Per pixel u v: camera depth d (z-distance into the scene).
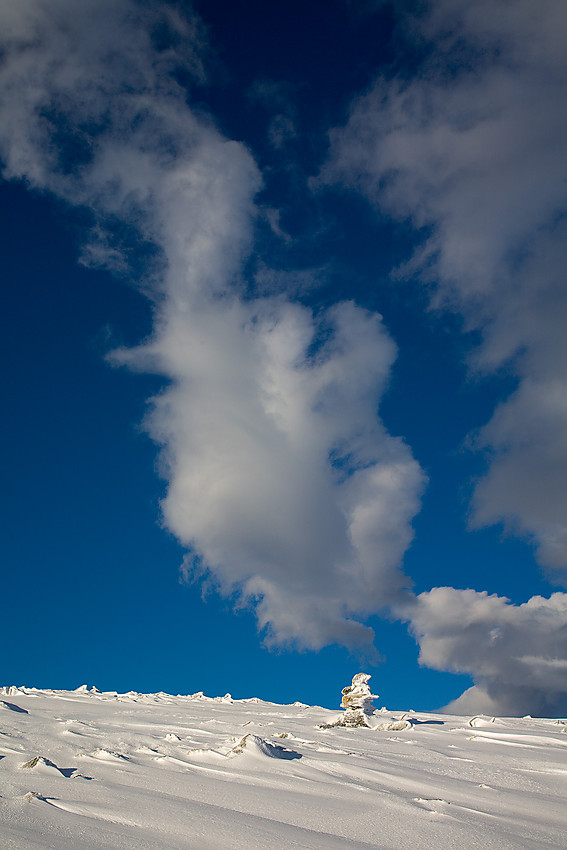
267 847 8.06
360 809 10.21
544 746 17.28
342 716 22.00
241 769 12.88
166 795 10.72
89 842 7.91
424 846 8.42
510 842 8.66
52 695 30.97
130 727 20.11
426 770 13.67
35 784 11.40
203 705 29.97
